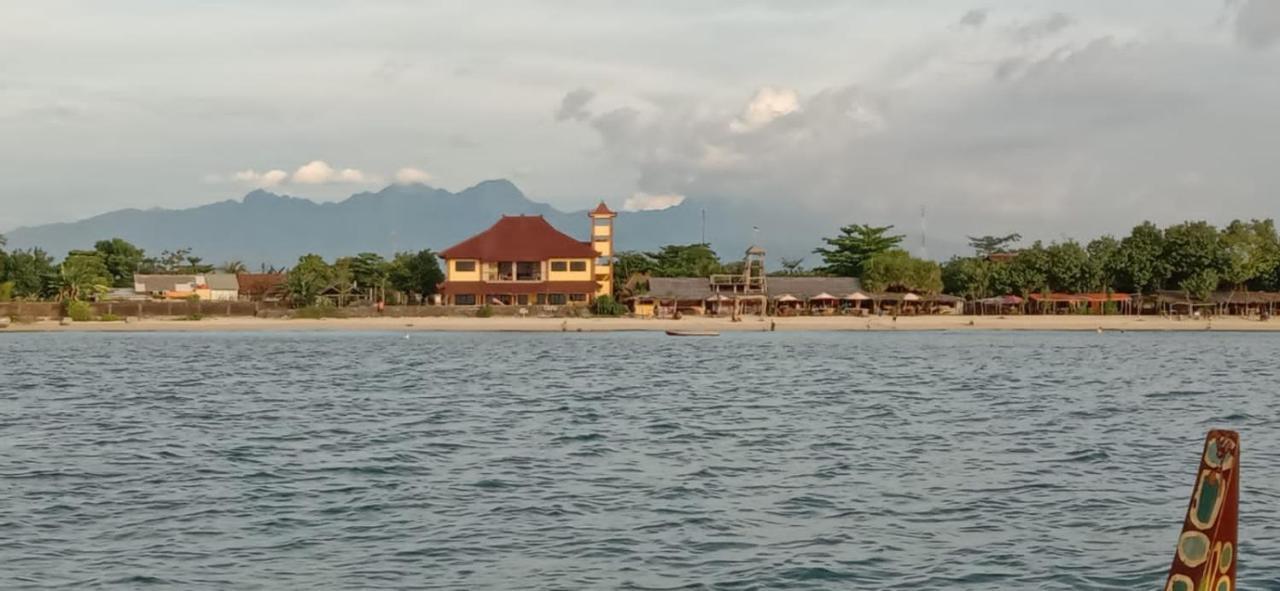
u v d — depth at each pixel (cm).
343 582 1798
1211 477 896
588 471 2861
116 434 3650
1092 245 16662
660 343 10850
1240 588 1723
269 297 16862
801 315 15275
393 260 17225
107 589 1759
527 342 11019
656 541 2067
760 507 2381
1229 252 15650
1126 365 7588
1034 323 14162
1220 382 6069
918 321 14138
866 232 18012
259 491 2564
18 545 2039
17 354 8756
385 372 6788
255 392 5328
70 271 14488
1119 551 1975
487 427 3838
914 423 3991
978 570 1853
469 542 2062
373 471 2847
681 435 3619
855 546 2023
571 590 1750
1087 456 3111
